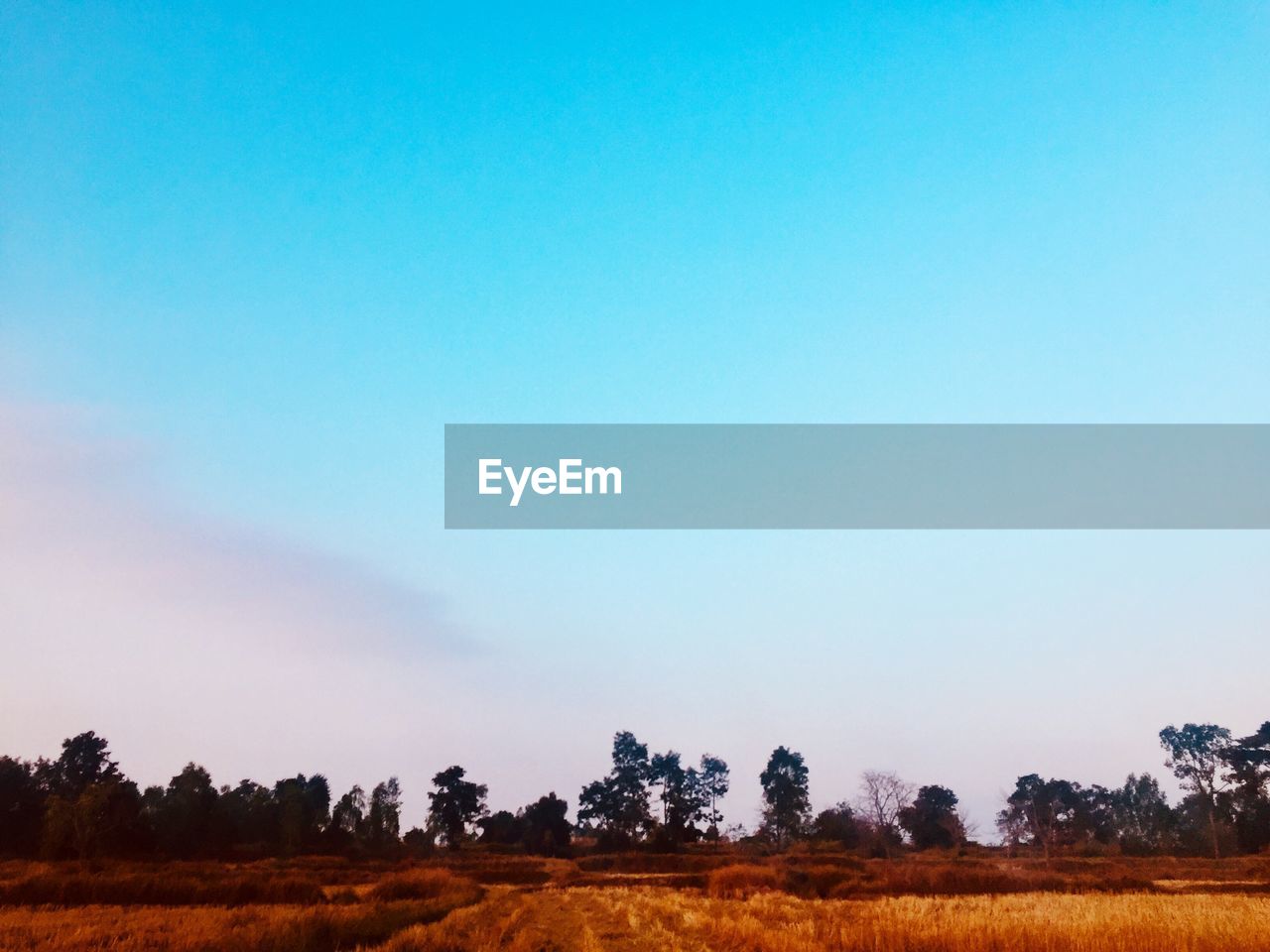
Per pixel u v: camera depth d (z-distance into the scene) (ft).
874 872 223.51
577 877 283.18
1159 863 314.96
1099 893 183.21
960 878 203.10
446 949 95.66
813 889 200.95
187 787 354.54
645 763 511.81
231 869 256.93
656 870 325.62
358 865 314.96
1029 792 497.46
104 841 287.07
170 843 333.21
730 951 93.09
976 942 82.48
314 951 95.45
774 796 515.09
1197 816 433.07
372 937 106.52
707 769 512.22
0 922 116.16
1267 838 388.78
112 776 337.31
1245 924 87.15
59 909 142.92
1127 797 538.06
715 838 478.59
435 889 190.29
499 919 134.82
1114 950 77.66
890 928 90.38
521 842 467.52
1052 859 330.13
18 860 278.05
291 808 366.22
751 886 207.92
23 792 341.41
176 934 98.99
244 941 90.63
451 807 470.39
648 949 97.09
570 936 112.88
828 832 416.46
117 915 129.49
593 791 511.81
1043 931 84.43
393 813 420.36
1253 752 404.77
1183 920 90.53
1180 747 418.92
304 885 177.17
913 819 427.33
